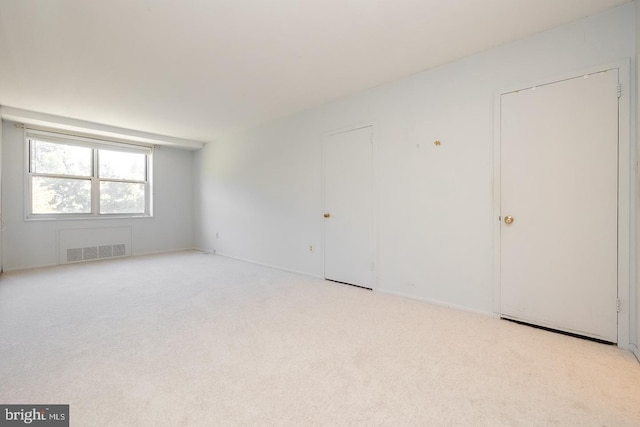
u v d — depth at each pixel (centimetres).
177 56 255
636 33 187
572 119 212
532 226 230
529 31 223
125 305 284
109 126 475
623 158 194
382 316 255
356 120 345
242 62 268
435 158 281
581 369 172
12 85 312
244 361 182
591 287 207
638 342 182
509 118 239
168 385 158
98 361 182
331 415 136
